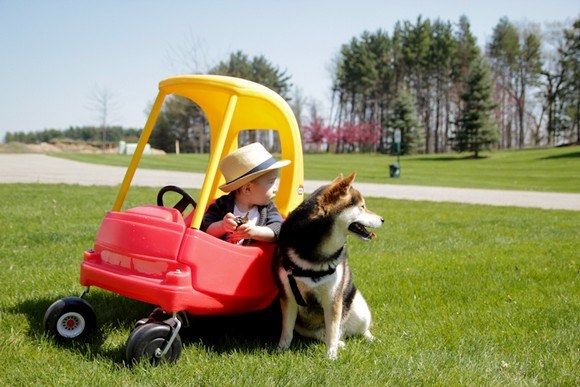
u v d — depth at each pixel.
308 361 3.36
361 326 3.98
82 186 17.00
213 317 4.28
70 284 4.98
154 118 4.03
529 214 12.76
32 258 6.08
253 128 4.61
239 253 3.54
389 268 6.30
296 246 3.39
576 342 3.92
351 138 84.44
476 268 6.39
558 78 74.56
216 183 4.75
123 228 3.46
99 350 3.47
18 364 3.14
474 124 52.47
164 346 3.15
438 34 78.94
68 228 8.08
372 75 79.81
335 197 3.40
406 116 65.75
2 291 4.71
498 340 3.97
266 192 3.86
